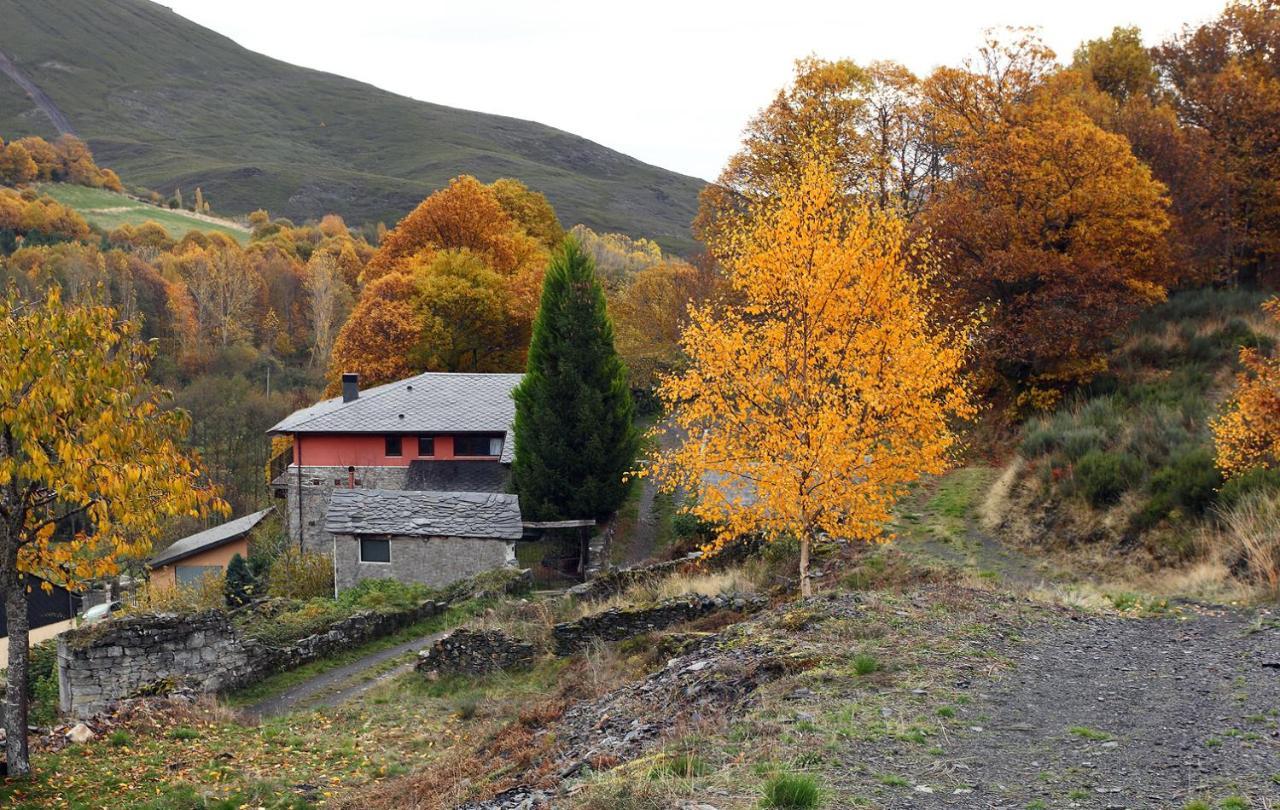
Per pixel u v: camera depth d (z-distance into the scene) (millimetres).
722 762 8820
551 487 36156
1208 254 39688
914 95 42219
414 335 54000
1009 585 18812
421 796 12078
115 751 15906
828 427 17672
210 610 22297
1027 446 30078
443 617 27406
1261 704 10188
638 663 17109
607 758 9633
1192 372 32062
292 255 120125
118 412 14055
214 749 16125
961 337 19781
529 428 36906
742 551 26188
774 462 18797
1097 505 25344
